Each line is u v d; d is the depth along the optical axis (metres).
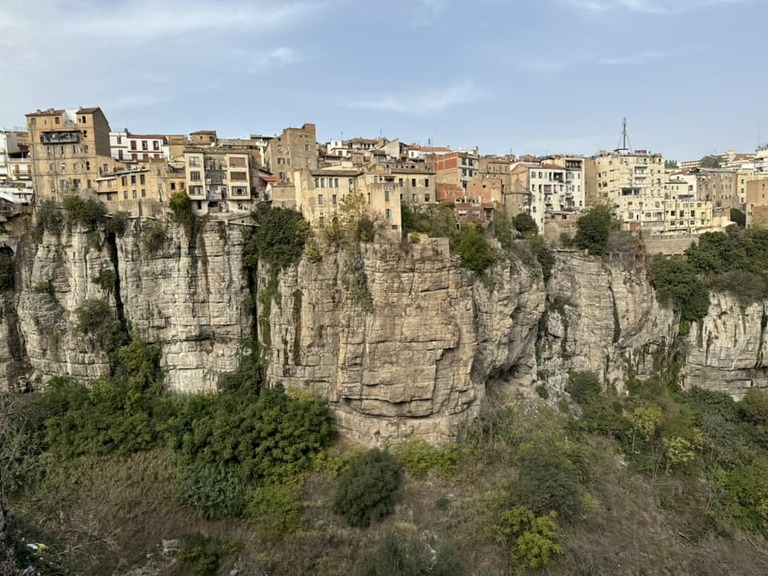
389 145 98.94
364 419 58.03
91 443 55.78
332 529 49.19
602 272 76.62
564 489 50.72
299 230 61.94
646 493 59.50
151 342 64.31
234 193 70.19
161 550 48.19
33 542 31.23
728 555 53.88
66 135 75.38
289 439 55.06
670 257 83.31
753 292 77.56
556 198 104.12
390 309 55.69
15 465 52.12
